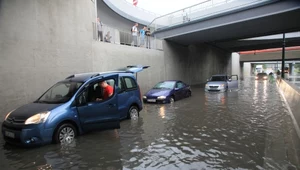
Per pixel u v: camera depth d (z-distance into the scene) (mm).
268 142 5336
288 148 4906
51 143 5191
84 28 10625
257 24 16641
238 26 17109
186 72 24156
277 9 14070
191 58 25312
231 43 29312
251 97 14141
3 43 7293
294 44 31516
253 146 5082
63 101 5527
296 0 13281
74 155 4680
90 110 5809
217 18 16938
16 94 7699
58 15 9281
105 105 6133
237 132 6215
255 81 34969
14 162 4371
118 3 19734
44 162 4363
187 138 5770
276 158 4383
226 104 11320
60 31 9367
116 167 4137
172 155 4656
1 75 7246
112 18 20609
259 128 6605
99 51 11727
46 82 8789
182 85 13820
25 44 8000
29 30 8141
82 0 10523
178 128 6762
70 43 9859
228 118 8031
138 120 7840
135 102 7906
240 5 15477
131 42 15273
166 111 9555
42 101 5797
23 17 7930
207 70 29750
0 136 6043
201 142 5426
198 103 11719
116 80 6684
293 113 8086
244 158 4422
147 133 6258
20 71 7832
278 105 10906
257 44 30312
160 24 21250
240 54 48844
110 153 4797
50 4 8938
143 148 5082
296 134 5902
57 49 9242
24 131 4793
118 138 5809
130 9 21688
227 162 4254
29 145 4840
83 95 5797
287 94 12641
